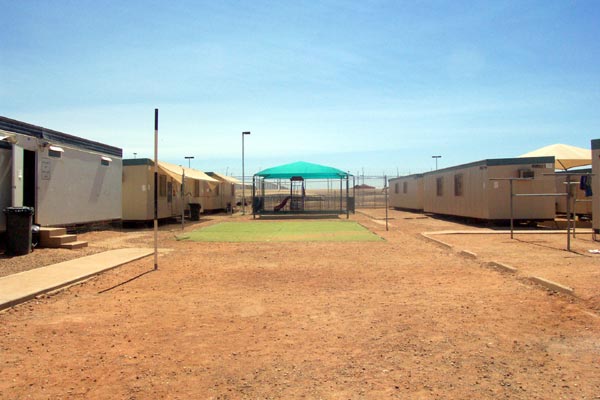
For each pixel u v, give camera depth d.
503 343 5.58
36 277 9.30
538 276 9.20
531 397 4.12
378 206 45.56
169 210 25.31
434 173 29.86
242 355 5.30
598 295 7.49
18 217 12.11
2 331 6.17
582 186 16.88
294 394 4.26
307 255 13.22
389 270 10.76
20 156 13.53
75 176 16.75
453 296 8.07
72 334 6.05
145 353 5.36
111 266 10.75
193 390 4.37
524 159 21.19
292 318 6.82
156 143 10.94
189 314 7.05
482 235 17.88
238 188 60.19
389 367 4.89
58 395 4.26
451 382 4.47
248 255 13.23
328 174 32.16
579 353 5.21
